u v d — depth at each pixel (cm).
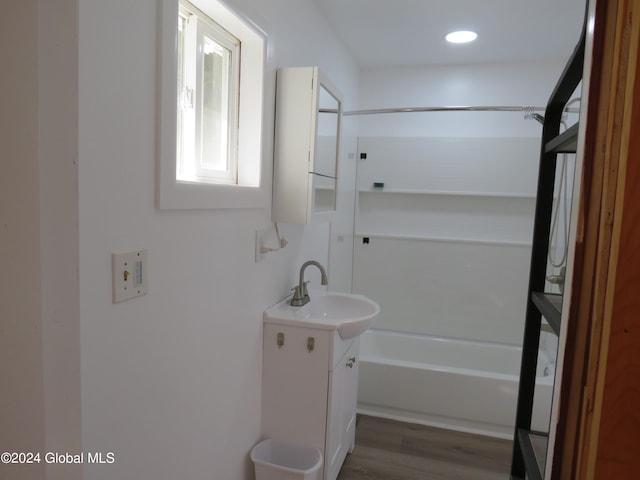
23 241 87
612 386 54
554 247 244
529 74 314
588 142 58
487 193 319
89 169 88
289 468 165
